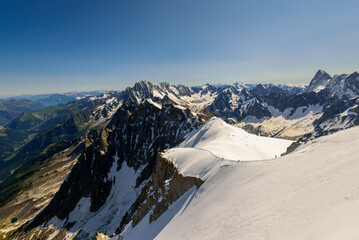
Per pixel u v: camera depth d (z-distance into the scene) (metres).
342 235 16.00
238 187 38.31
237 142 87.19
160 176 77.38
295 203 24.77
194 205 43.97
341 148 32.12
